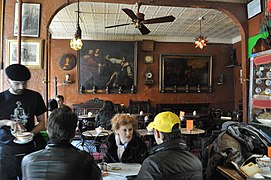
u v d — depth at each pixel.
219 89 8.49
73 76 7.87
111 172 2.17
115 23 6.55
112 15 5.82
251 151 2.44
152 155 1.61
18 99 2.15
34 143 2.22
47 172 1.31
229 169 2.15
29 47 3.70
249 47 4.52
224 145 2.30
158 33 7.75
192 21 6.30
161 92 8.26
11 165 2.09
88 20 6.25
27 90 2.23
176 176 1.51
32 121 2.24
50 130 1.38
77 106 7.79
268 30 3.83
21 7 3.64
